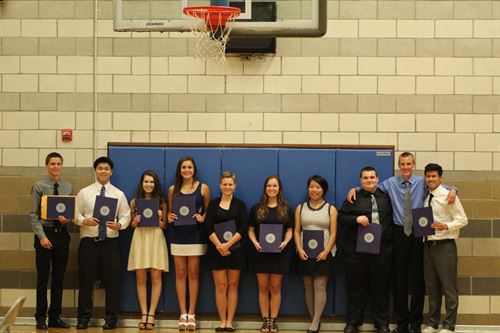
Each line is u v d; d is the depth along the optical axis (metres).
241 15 8.19
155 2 8.29
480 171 9.65
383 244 9.11
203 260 9.60
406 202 9.15
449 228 8.80
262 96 9.74
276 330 9.36
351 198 9.16
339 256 9.55
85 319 9.30
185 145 9.71
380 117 9.70
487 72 9.65
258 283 9.43
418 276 9.16
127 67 9.79
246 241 9.48
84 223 9.15
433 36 9.67
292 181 9.66
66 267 9.68
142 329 9.40
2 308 9.73
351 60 9.71
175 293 9.62
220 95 9.76
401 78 9.69
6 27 9.79
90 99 9.77
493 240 9.60
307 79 9.73
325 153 9.66
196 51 9.24
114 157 9.71
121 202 9.38
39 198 9.28
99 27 9.77
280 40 9.74
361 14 9.70
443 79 9.68
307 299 9.40
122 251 9.65
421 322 9.20
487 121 9.66
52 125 9.78
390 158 9.62
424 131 9.68
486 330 9.55
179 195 9.33
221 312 9.37
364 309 9.34
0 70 9.80
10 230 9.75
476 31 9.66
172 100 9.77
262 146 9.70
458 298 9.54
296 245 9.33
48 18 9.78
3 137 9.79
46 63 9.79
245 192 9.66
